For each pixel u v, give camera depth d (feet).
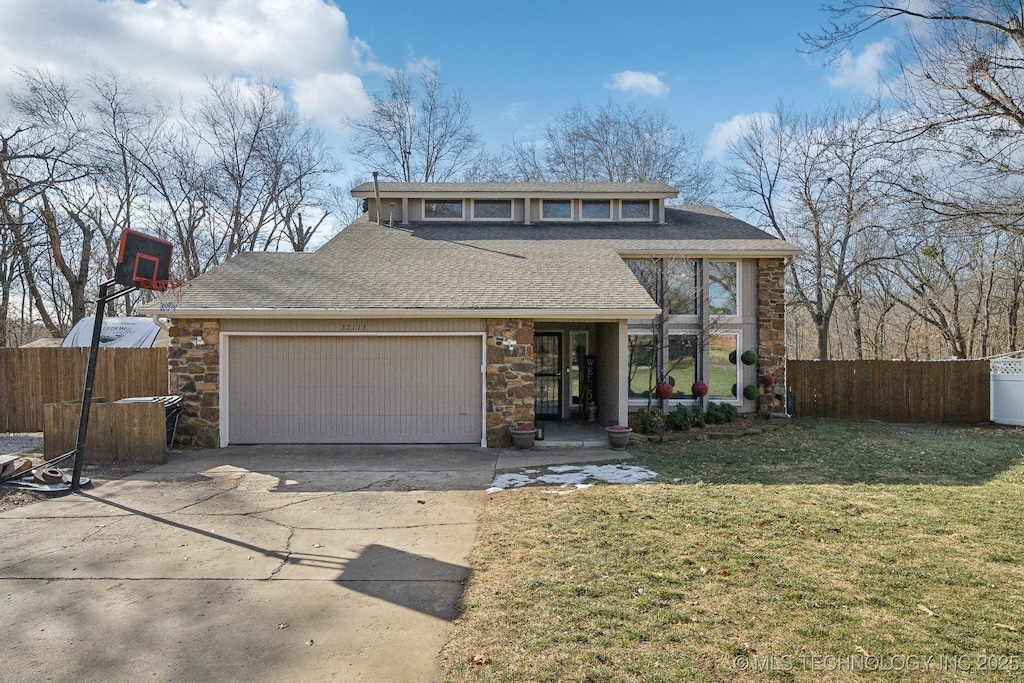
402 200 52.47
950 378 46.96
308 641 12.25
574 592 14.05
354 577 15.60
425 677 10.82
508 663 11.06
